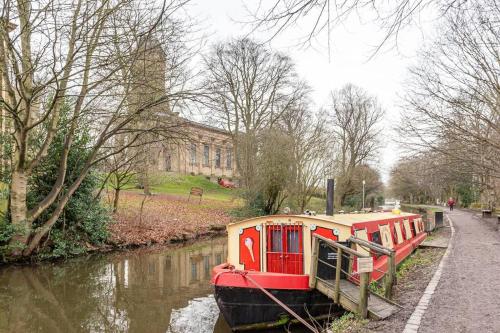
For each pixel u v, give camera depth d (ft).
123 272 53.47
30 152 58.59
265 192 102.73
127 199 102.47
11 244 53.26
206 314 36.68
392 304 26.20
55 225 62.85
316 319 31.63
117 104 65.46
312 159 108.88
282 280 30.86
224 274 31.65
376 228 41.65
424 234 69.46
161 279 50.19
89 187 66.90
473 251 50.14
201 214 105.91
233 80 127.85
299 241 33.68
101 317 35.65
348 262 32.24
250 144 105.91
